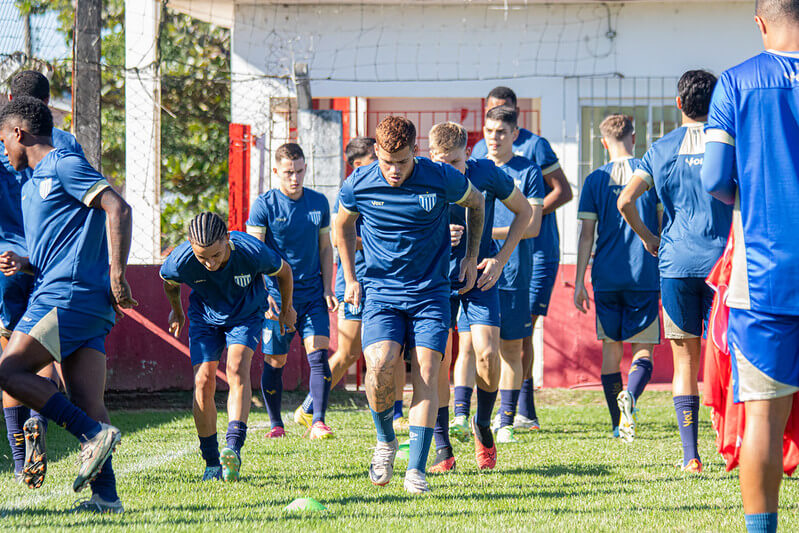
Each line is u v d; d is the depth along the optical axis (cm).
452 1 4103
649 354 2438
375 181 1589
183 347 3319
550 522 1318
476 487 1650
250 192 4053
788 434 1252
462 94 4209
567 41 4181
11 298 1738
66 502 1491
